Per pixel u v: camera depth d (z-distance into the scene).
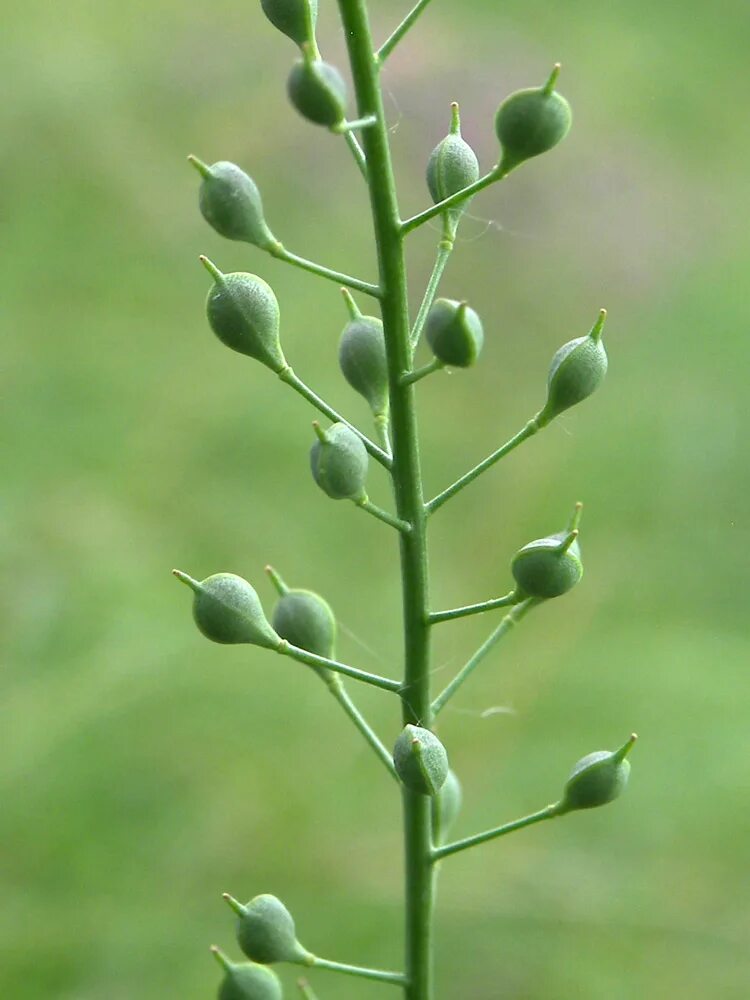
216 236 0.29
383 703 0.21
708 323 0.27
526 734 0.21
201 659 0.21
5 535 0.22
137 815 0.19
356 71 0.10
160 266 0.29
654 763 0.20
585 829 0.19
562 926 0.18
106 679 0.20
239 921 0.11
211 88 0.31
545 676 0.22
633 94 0.33
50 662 0.21
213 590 0.11
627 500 0.24
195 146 0.31
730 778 0.20
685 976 0.18
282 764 0.20
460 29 0.32
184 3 0.33
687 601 0.23
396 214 0.10
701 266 0.29
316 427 0.10
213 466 0.25
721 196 0.30
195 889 0.19
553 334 0.28
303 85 0.10
